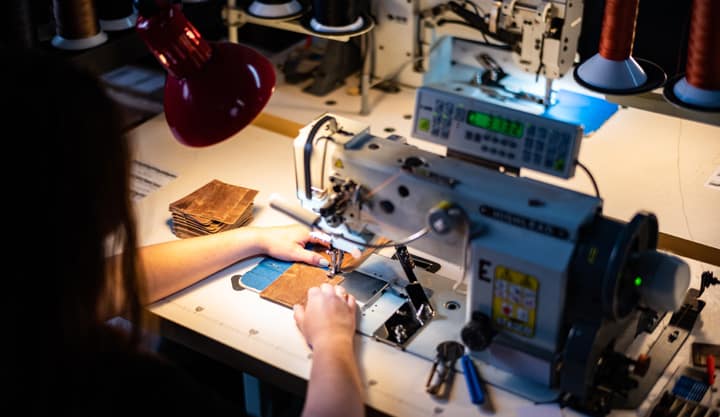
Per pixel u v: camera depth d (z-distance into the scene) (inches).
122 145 40.5
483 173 65.6
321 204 69.1
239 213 84.9
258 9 97.5
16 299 37.5
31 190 36.3
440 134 67.1
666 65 109.8
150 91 113.1
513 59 104.5
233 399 101.7
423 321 73.2
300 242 83.0
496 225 63.2
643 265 62.5
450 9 100.7
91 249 39.3
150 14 66.0
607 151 99.2
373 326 72.7
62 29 95.9
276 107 109.4
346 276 78.7
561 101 106.0
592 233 61.1
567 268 59.7
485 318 66.0
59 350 39.7
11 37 91.3
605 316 61.4
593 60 75.0
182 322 73.7
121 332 46.2
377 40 108.1
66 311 39.0
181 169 96.3
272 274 79.2
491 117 64.7
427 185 64.8
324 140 69.3
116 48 98.4
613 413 64.6
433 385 66.5
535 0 91.8
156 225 87.0
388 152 68.6
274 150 100.3
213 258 78.3
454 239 65.5
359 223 70.8
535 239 61.7
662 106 74.0
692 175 94.8
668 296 61.9
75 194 37.6
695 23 66.0
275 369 69.4
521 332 64.9
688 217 87.9
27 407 40.3
